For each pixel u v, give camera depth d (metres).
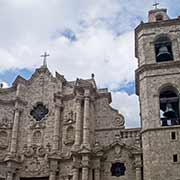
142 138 46.75
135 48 56.34
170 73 50.09
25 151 50.91
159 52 52.62
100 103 53.09
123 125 50.84
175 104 49.78
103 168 47.28
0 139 52.53
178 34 52.97
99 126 51.38
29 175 49.50
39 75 56.66
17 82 55.78
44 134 52.00
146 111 48.09
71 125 51.56
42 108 54.31
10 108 54.66
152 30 54.22
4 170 49.53
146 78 50.38
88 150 47.16
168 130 45.91
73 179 46.59
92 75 54.53
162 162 44.03
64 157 49.25
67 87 54.97
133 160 46.69
